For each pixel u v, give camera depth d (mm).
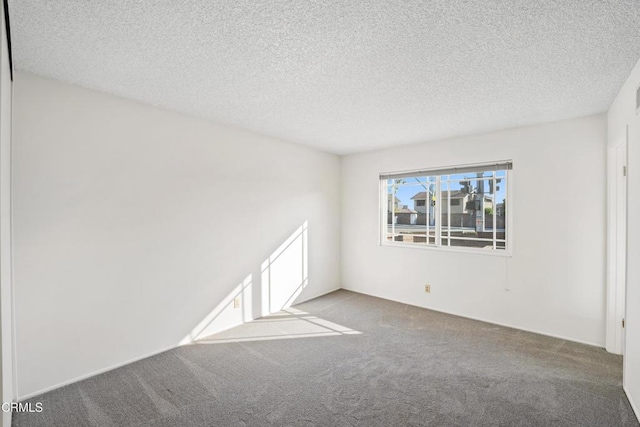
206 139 3186
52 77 2219
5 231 1469
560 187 3146
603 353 2818
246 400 2154
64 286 2303
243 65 2043
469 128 3459
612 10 1457
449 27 1608
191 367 2590
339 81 2279
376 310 4051
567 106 2756
